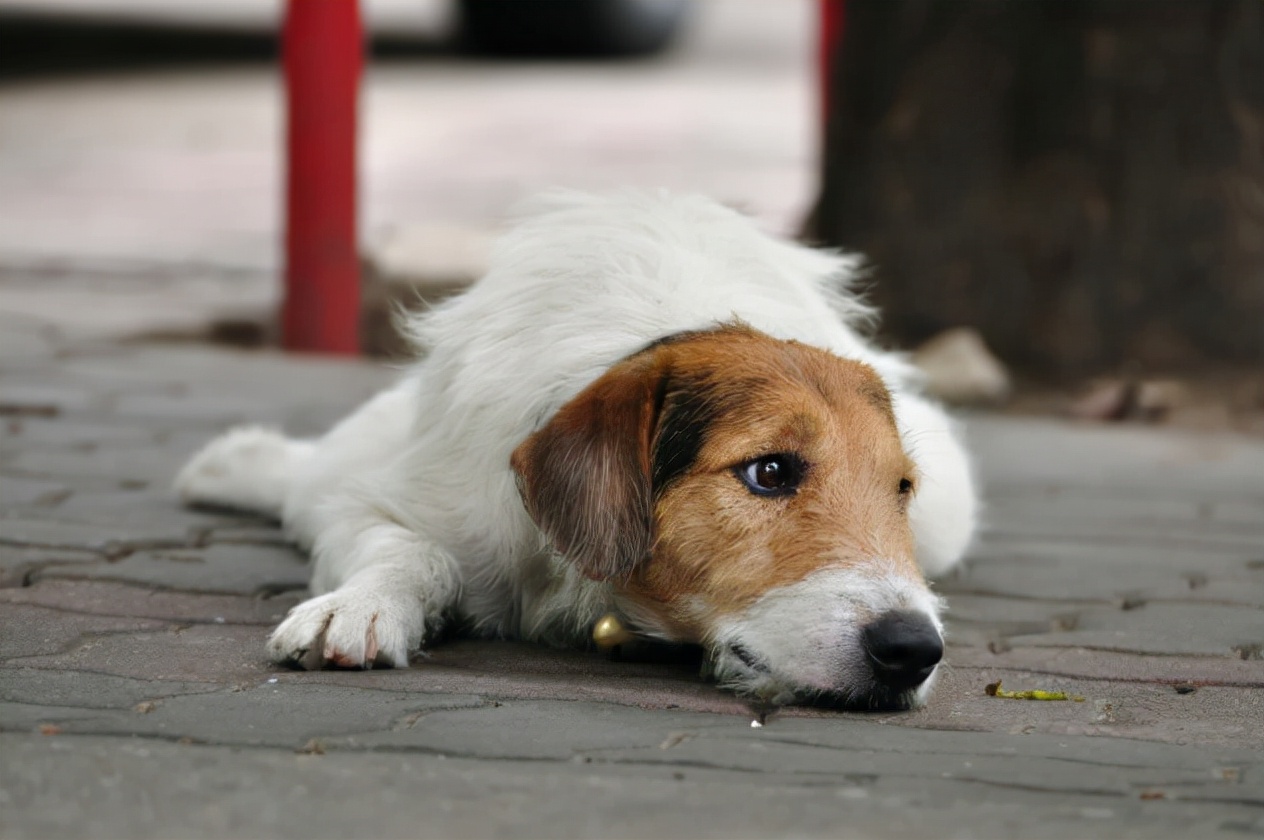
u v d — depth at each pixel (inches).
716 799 136.8
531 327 192.7
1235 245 375.6
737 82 1085.8
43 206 617.3
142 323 421.1
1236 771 149.0
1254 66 371.6
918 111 394.9
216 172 705.6
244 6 1478.8
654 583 172.9
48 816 128.3
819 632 161.9
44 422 312.5
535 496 168.6
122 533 235.3
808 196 625.0
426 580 188.2
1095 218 382.9
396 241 440.1
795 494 167.8
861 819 132.8
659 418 170.4
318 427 317.1
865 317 248.8
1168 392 368.5
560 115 886.4
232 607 201.6
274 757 144.5
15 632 185.8
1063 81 382.3
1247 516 276.4
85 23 1238.9
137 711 157.6
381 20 1371.8
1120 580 233.5
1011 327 393.4
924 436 215.6
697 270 196.2
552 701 167.2
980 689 178.7
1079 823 133.2
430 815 131.0
